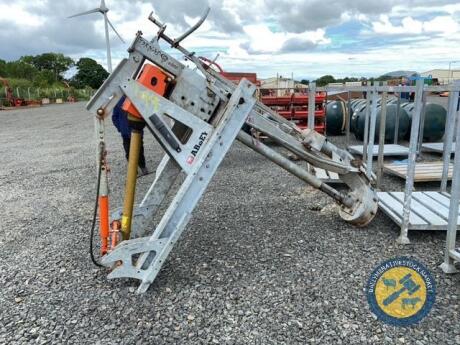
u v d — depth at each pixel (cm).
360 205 426
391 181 647
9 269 374
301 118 1032
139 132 347
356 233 425
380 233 424
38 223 503
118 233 361
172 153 335
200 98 347
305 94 1060
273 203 534
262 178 672
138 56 324
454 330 264
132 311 299
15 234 467
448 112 498
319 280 331
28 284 345
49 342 268
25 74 6631
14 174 808
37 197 626
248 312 292
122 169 792
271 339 263
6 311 305
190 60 348
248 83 341
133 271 324
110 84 321
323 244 400
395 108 935
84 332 277
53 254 405
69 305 310
